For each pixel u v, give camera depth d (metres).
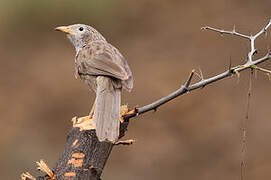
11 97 16.42
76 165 5.78
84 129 6.13
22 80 17.16
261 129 14.67
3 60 18.19
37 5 19.52
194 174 13.62
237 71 6.13
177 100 15.77
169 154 14.15
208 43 18.52
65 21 19.61
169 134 14.80
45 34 19.44
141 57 18.09
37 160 14.03
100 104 6.70
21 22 19.53
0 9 19.56
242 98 15.87
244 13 19.58
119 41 19.03
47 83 16.89
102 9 19.75
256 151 14.02
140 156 14.10
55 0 19.50
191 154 14.16
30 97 16.38
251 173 13.44
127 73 7.32
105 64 7.32
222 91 16.20
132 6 20.28
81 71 7.70
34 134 14.98
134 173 13.62
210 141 14.53
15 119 15.55
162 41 18.84
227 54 17.75
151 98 15.95
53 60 18.09
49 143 14.66
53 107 15.91
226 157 13.99
